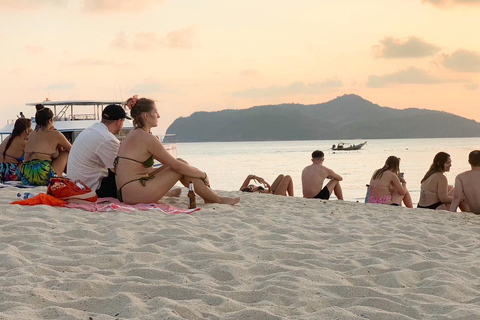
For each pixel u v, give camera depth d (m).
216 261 4.15
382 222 6.71
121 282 3.59
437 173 9.55
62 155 9.12
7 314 2.85
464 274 4.09
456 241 5.62
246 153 149.75
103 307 3.13
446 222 7.13
